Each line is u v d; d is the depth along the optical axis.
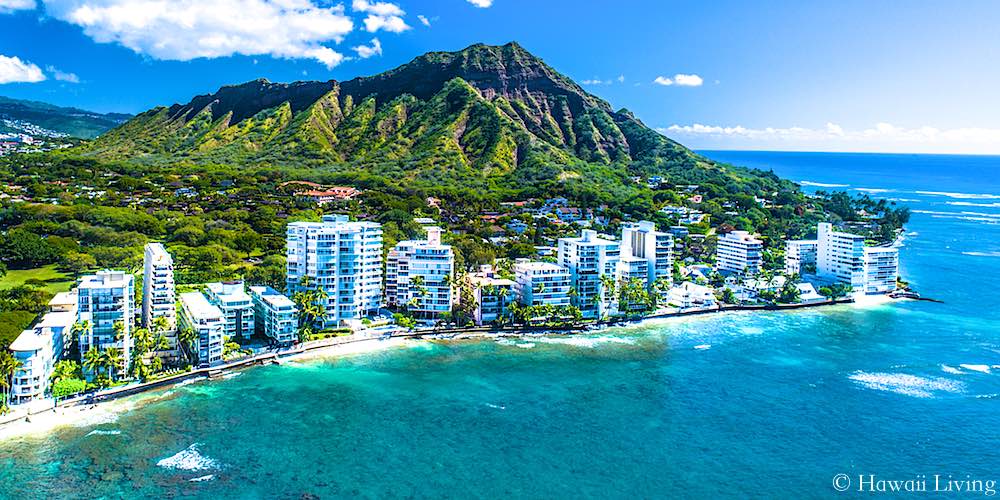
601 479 191.75
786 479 192.25
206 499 178.25
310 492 182.75
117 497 178.12
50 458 195.50
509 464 198.88
